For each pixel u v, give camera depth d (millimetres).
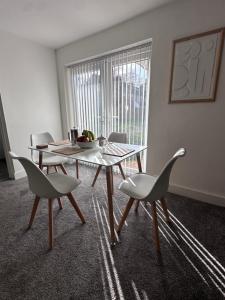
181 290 1095
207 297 1059
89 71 2943
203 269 1227
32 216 1634
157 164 2406
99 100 2943
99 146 1997
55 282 1145
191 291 1089
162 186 1272
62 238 1521
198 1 1713
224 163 1906
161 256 1331
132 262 1284
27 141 2961
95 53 2670
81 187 2510
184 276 1179
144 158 2664
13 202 2127
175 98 2045
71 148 1934
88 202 2115
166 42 1989
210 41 1716
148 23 2068
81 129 3363
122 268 1238
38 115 3078
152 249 1398
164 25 1960
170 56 1992
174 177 2281
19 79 2715
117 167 2977
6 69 2535
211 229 1618
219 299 1048
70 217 1824
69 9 1964
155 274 1193
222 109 1800
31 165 1255
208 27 1720
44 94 3121
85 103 3164
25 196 2273
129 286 1120
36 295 1067
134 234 1567
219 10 1634
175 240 1488
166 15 1922
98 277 1176
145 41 2197
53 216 1839
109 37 2451
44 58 3027
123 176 2592
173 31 1917
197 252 1365
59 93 3391
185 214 1844
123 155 1625
